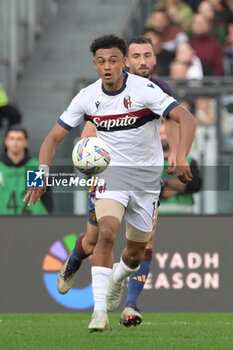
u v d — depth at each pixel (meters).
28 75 50.88
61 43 52.94
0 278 27.22
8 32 47.16
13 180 27.44
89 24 54.41
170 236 27.05
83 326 21.34
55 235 27.19
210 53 43.31
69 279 21.11
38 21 54.25
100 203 17.92
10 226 27.27
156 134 18.53
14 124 38.41
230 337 18.64
